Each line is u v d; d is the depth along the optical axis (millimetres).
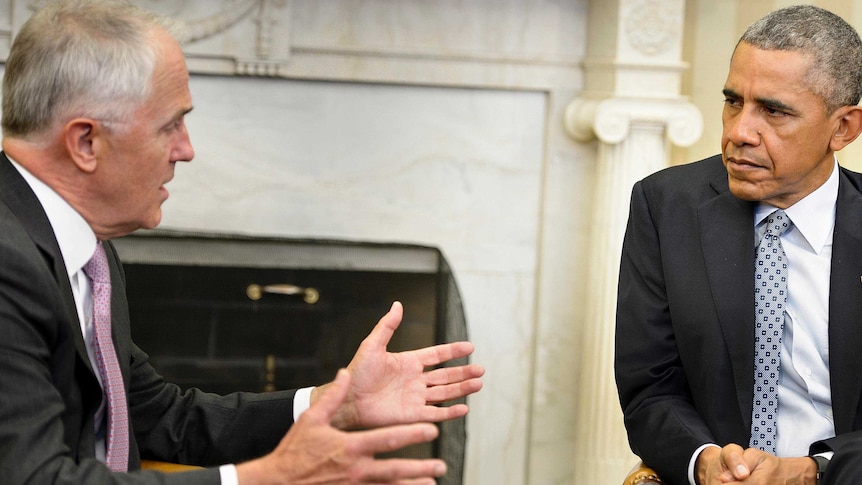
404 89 3826
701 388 2131
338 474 1426
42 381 1484
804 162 1950
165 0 3639
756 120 1940
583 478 3824
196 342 3645
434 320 3729
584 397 3830
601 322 3752
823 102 1913
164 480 1457
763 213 2121
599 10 3748
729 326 2082
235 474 1447
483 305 3930
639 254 2262
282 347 3684
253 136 3781
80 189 1625
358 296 3727
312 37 3721
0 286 1475
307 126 3801
